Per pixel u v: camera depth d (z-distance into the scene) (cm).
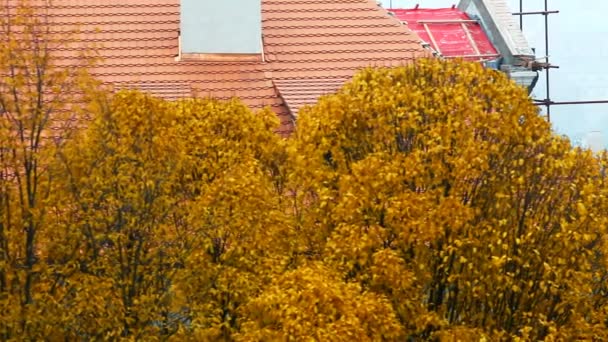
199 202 2483
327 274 2347
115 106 2477
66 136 2458
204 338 2391
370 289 2431
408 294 2427
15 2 3806
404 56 3972
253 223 2492
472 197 2505
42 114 2431
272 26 4041
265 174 2652
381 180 2423
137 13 4022
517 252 2489
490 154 2508
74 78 2622
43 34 3014
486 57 4569
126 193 2400
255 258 2492
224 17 3912
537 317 2488
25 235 2417
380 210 2442
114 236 2386
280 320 2280
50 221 2417
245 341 2297
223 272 2450
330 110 2562
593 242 2542
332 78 3888
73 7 4000
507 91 2559
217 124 2725
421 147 2522
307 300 2273
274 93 3831
